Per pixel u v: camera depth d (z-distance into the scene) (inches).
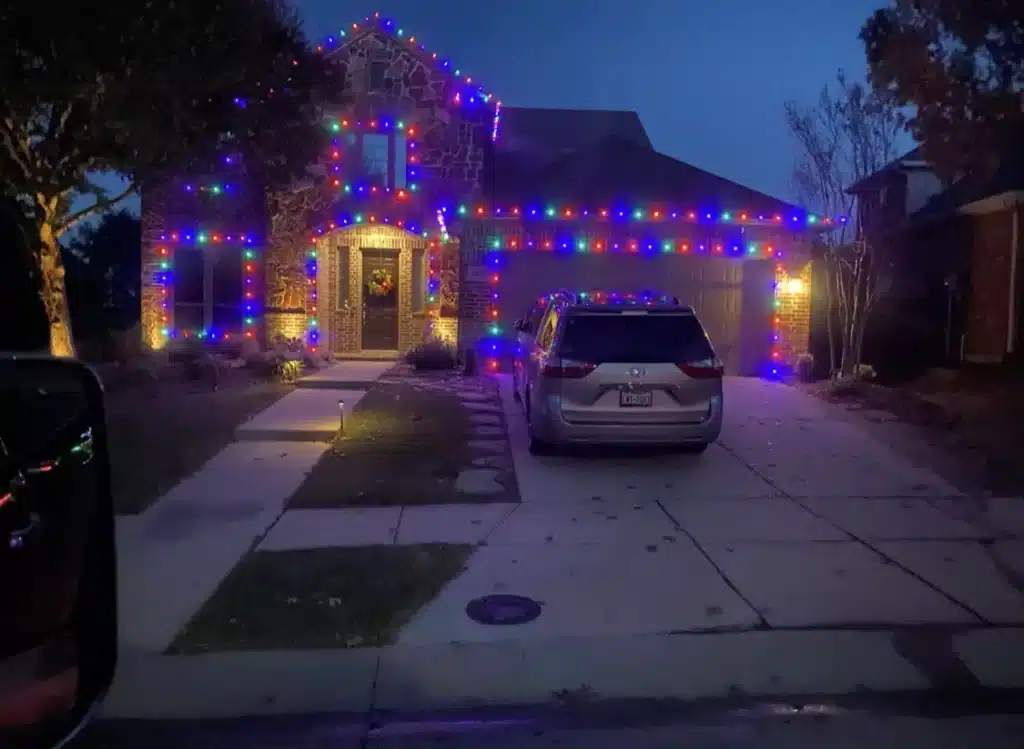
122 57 419.8
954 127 494.6
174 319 699.4
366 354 712.4
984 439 450.6
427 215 692.7
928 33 489.7
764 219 660.1
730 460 415.5
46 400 152.5
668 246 669.3
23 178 490.0
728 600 255.6
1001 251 709.9
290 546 300.0
